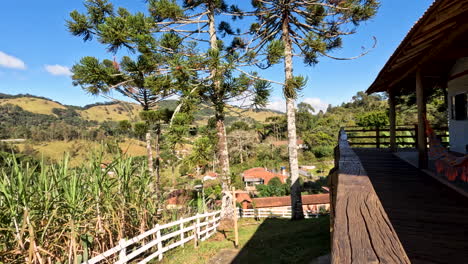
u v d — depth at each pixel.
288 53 9.59
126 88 9.41
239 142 48.44
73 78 8.65
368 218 1.23
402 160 5.92
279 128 59.44
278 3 8.85
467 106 5.50
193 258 5.59
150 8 8.32
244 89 8.22
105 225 4.15
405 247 2.09
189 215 8.20
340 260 0.88
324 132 51.06
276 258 5.25
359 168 2.37
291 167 9.93
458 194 3.32
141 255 5.23
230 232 8.40
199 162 7.04
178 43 8.16
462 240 2.17
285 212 13.76
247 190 29.83
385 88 7.50
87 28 8.31
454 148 6.15
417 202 3.09
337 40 10.27
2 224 2.98
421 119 4.79
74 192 3.65
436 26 2.87
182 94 7.62
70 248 3.39
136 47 7.56
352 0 8.72
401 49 3.64
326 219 8.63
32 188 3.42
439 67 5.89
